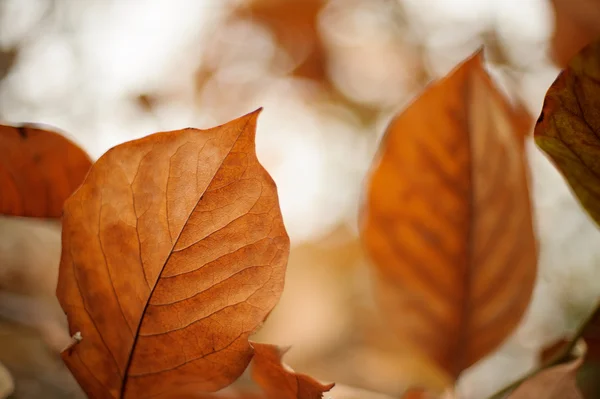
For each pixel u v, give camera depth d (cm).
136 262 40
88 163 44
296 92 140
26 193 44
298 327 114
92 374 40
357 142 144
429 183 47
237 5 132
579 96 40
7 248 72
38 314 66
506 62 98
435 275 48
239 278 40
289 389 42
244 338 40
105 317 40
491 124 46
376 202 48
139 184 39
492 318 48
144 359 40
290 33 136
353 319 113
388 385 91
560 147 41
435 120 46
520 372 95
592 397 49
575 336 46
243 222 40
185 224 40
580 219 115
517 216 47
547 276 113
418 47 135
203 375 40
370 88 140
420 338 49
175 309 40
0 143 43
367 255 49
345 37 137
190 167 39
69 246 40
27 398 58
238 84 134
